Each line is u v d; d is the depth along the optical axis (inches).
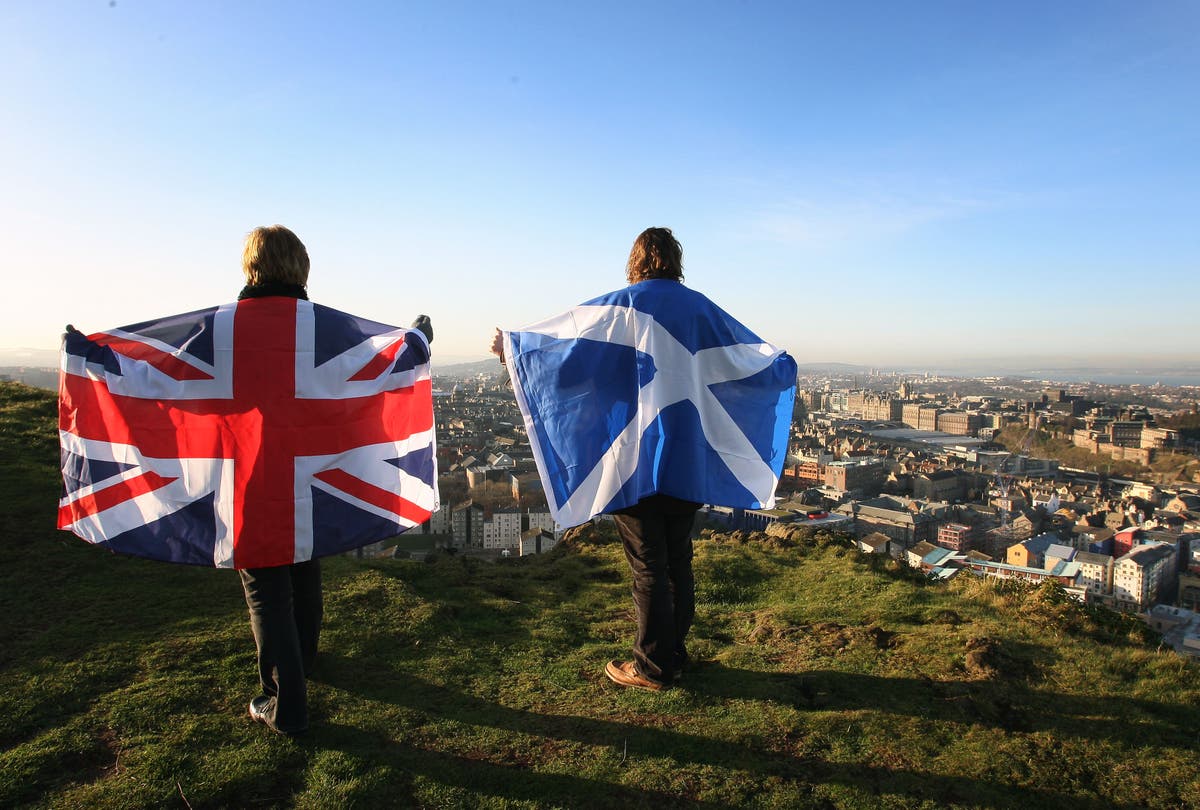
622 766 148.4
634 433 174.1
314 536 156.5
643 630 184.7
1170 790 148.6
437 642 216.4
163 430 154.0
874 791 143.3
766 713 173.9
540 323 183.3
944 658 213.6
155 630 210.2
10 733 153.2
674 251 188.5
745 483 179.3
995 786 147.3
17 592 232.5
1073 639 238.5
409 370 170.4
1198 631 2068.2
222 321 156.9
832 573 320.2
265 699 161.6
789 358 190.9
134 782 137.1
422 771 144.8
